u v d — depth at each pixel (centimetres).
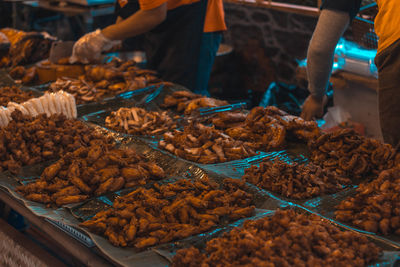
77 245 130
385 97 188
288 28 472
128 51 379
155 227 128
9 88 261
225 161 180
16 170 171
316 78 226
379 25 186
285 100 408
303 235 110
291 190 150
